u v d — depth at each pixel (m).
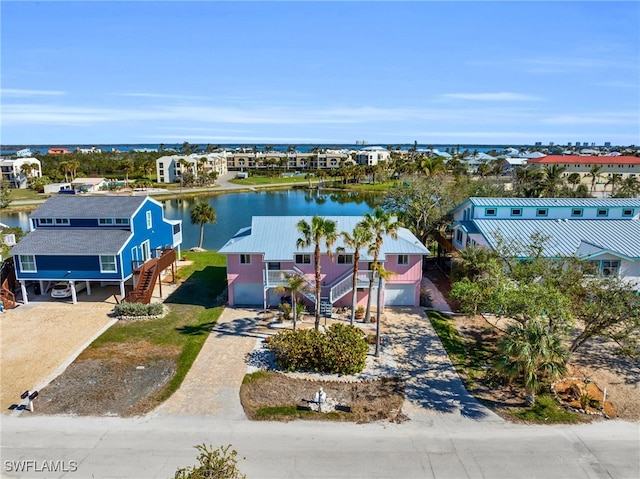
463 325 29.42
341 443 17.61
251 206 98.31
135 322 29.28
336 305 32.09
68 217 34.16
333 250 30.83
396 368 23.67
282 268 31.41
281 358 23.55
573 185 89.44
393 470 16.12
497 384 22.22
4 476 15.58
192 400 20.47
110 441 17.53
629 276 31.06
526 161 124.38
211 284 37.66
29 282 36.88
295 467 16.22
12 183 121.38
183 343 26.23
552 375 20.09
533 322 21.20
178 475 12.95
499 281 23.62
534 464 16.52
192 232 67.69
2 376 22.45
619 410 20.17
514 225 36.44
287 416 19.33
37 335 27.23
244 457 16.70
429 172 72.31
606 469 16.30
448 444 17.62
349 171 141.62
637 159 103.62
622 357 25.16
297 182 146.88
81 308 31.75
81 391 21.14
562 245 33.41
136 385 21.70
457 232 41.00
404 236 33.66
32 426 18.45
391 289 32.38
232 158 194.38
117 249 31.66
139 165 159.75
